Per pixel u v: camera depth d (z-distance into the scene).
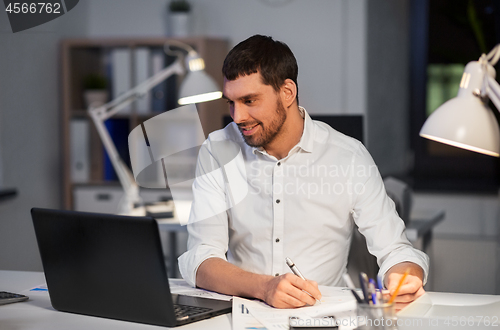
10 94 3.12
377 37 3.45
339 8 3.31
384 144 3.54
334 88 3.35
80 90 3.71
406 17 3.88
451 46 3.72
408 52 3.91
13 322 1.10
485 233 3.29
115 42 3.51
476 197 3.29
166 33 3.71
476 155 3.67
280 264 1.48
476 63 1.15
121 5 3.77
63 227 1.11
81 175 3.59
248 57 1.28
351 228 1.54
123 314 1.10
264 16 3.49
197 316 1.10
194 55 2.90
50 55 3.53
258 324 1.06
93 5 3.82
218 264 1.32
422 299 1.19
